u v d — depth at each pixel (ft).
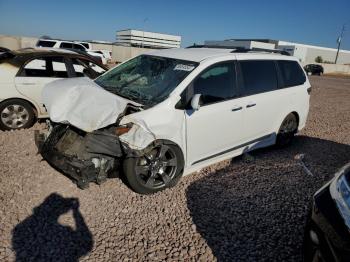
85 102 11.99
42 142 12.96
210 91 14.08
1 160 14.82
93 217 11.24
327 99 47.26
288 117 19.15
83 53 22.36
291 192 14.28
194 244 10.36
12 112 18.93
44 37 74.02
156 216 11.62
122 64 16.69
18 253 9.30
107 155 11.51
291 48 221.66
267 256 10.15
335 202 8.30
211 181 14.74
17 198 11.89
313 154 19.63
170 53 15.81
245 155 18.35
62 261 9.17
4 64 18.58
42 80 19.39
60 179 13.50
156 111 12.12
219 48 17.24
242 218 11.98
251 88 16.10
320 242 8.06
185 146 13.38
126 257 9.53
